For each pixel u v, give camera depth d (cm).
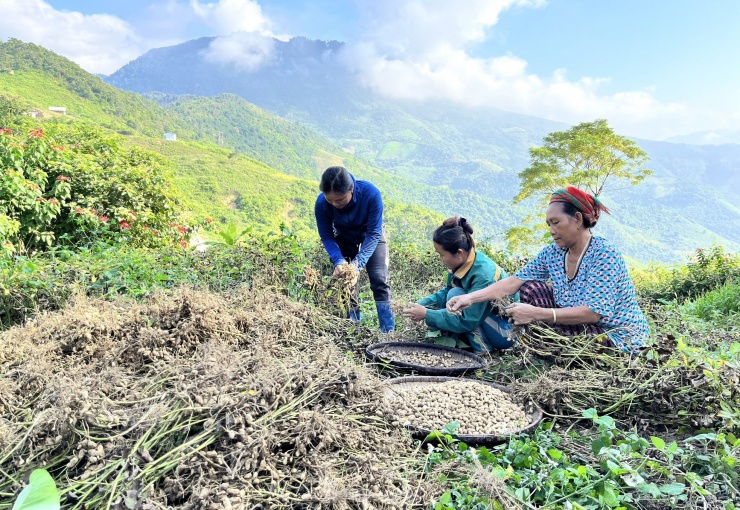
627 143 2903
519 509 198
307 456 203
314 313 418
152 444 190
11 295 441
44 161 915
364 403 247
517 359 375
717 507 209
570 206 344
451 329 399
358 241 492
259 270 516
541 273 385
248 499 177
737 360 351
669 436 283
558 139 3066
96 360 285
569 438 270
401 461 230
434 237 407
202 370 239
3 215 697
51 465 191
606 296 342
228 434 194
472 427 266
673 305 681
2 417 220
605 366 331
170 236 1055
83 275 478
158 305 335
